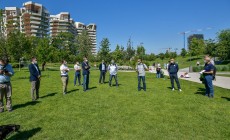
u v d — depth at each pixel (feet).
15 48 132.05
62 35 233.55
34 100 41.19
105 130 25.08
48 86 60.95
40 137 23.39
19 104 38.17
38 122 28.12
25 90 53.98
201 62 289.74
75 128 25.85
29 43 144.66
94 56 294.05
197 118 28.99
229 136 23.12
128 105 36.29
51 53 156.46
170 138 22.76
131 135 23.62
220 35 245.04
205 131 24.50
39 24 500.33
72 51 275.80
